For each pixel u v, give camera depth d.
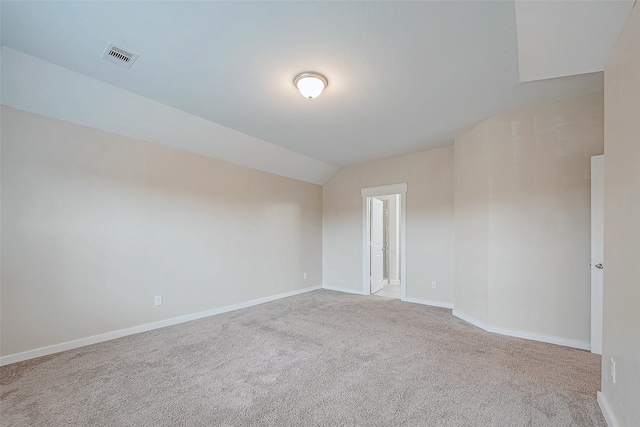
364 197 5.29
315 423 1.68
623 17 1.48
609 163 1.70
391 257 6.49
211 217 3.95
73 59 2.21
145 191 3.29
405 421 1.69
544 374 2.23
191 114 3.20
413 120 3.35
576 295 2.75
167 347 2.78
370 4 1.64
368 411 1.79
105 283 2.95
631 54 1.43
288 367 2.37
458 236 3.79
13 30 1.89
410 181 4.71
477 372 2.27
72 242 2.74
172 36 1.92
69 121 2.75
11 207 2.42
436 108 3.02
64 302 2.68
